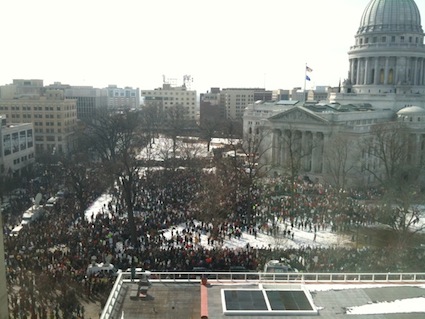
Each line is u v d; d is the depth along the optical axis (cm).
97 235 8225
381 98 18588
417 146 15188
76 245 7681
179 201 10794
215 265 6819
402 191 10319
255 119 19150
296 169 12662
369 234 8906
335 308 4144
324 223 9562
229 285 4678
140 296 4528
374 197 11856
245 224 9469
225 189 10869
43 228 8519
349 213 9962
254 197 11188
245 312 4006
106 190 12319
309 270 6638
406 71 19575
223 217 9644
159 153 18300
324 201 11006
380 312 4056
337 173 12256
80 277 6456
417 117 15975
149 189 12000
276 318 3950
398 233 8588
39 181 13525
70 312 5547
